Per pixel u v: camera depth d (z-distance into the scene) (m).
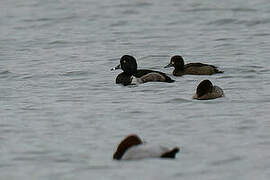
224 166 15.27
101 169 15.24
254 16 46.81
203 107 22.05
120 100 23.80
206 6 52.22
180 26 44.16
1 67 31.88
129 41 39.12
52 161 16.17
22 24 46.84
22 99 24.45
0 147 17.66
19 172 15.38
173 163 15.26
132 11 51.12
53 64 32.44
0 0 59.56
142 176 14.48
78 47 37.59
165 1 55.56
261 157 15.99
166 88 25.80
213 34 40.78
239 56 33.16
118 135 18.70
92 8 53.12
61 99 24.28
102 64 32.16
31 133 19.19
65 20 47.97
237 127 19.17
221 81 27.03
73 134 18.94
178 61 29.06
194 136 18.33
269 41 37.56
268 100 22.88
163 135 18.56
